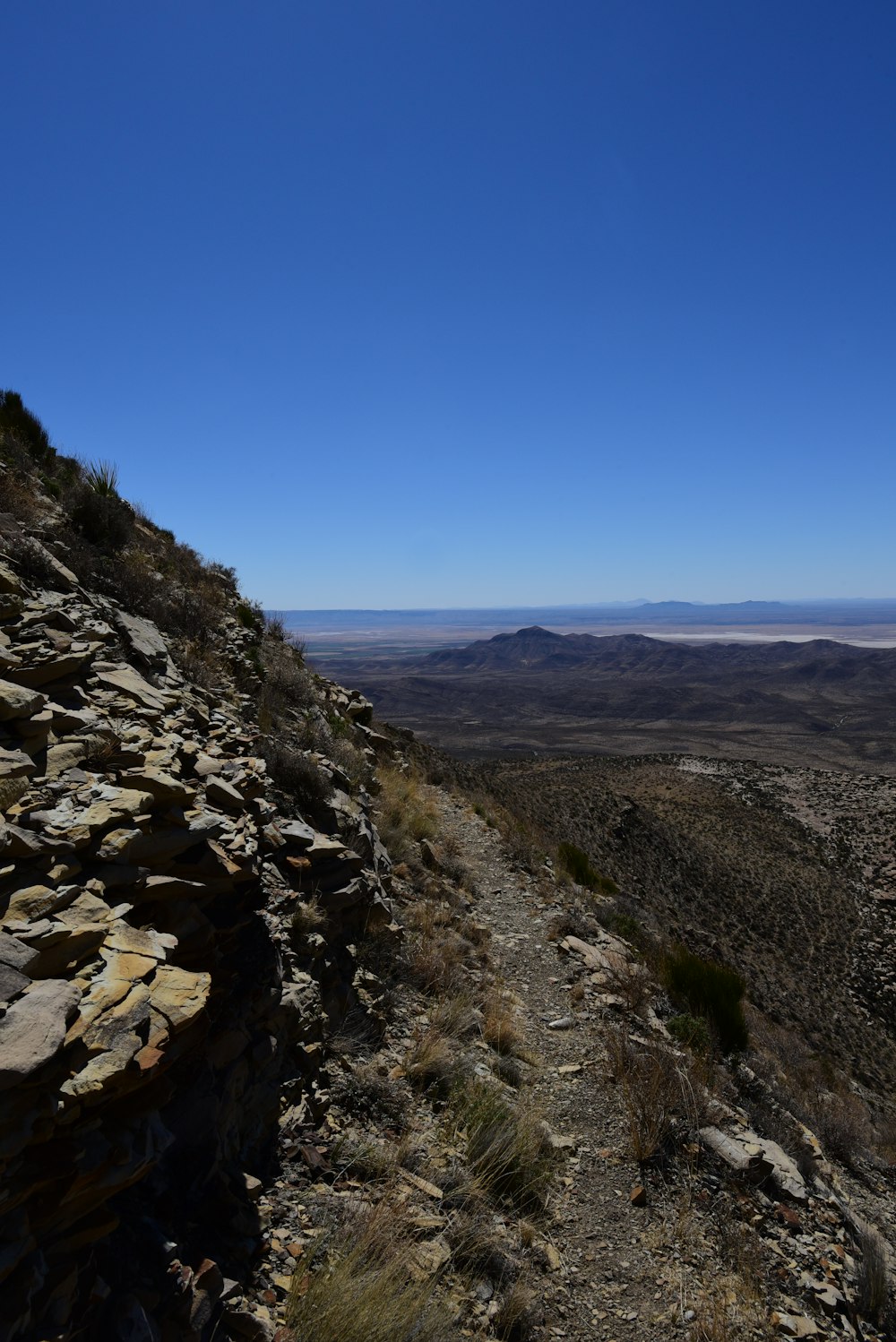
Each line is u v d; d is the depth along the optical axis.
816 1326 5.33
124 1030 3.49
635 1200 6.03
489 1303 4.45
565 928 12.50
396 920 9.16
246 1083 4.85
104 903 4.22
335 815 9.29
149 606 10.93
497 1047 7.88
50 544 9.68
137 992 3.74
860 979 46.00
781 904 56.81
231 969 5.22
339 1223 4.45
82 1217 3.30
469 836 17.17
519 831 21.38
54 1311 2.91
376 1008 7.11
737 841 72.94
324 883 7.54
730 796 91.38
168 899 4.85
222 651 12.20
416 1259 4.48
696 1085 8.21
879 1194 9.27
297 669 16.69
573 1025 8.98
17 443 12.84
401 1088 6.24
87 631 7.59
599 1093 7.56
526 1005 9.29
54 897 3.96
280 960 5.72
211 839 5.57
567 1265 5.14
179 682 9.05
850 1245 6.73
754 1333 4.98
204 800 5.99
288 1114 5.09
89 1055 3.29
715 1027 11.30
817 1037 32.00
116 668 7.52
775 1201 6.83
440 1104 6.38
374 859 9.75
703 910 47.81
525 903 13.50
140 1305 3.21
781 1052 16.38
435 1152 5.69
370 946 7.95
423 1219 4.83
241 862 5.60
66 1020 3.32
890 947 52.53
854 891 65.81
